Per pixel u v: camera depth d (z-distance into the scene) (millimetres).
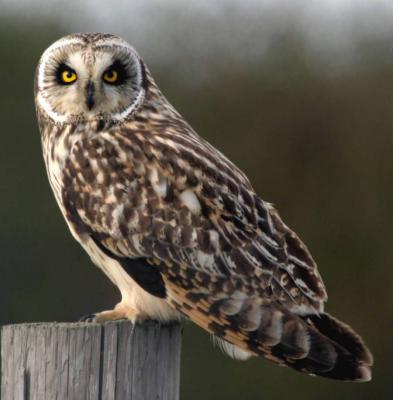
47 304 18359
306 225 19844
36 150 19438
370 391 19234
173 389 7082
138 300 7980
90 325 6895
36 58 20359
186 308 7840
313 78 20531
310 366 7434
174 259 7910
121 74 8328
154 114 8422
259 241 7898
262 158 20156
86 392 6844
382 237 19656
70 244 18547
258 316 7648
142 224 7980
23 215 18781
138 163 8062
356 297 19594
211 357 17672
